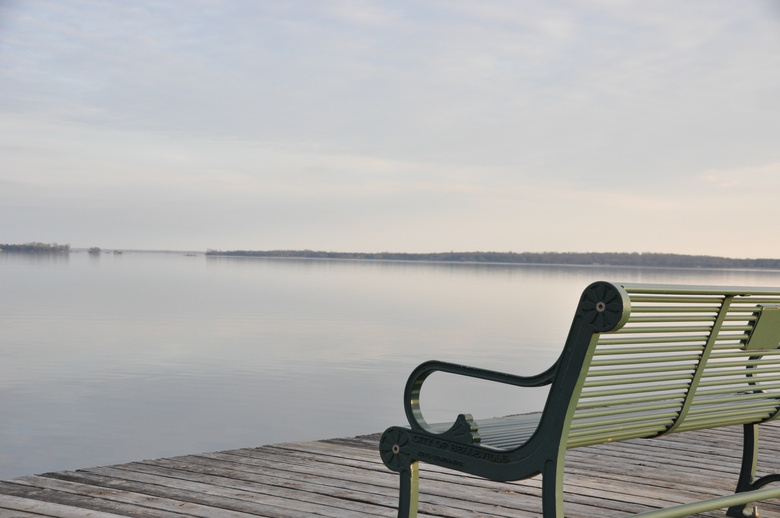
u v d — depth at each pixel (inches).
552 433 87.4
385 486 157.9
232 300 2450.8
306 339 1187.3
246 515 136.4
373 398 618.8
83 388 677.9
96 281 3927.2
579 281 5182.1
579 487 159.5
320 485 158.6
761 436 221.5
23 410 556.7
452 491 154.3
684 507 103.6
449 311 2033.7
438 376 788.0
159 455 395.5
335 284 4089.6
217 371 803.4
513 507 142.9
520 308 2213.3
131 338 1185.4
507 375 93.4
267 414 531.5
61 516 133.5
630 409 96.1
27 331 1293.1
